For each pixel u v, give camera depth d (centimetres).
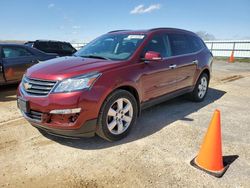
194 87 574
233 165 310
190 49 557
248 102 622
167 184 270
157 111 523
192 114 506
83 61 381
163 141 374
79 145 358
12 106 548
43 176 284
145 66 409
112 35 491
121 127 374
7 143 362
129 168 299
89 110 324
